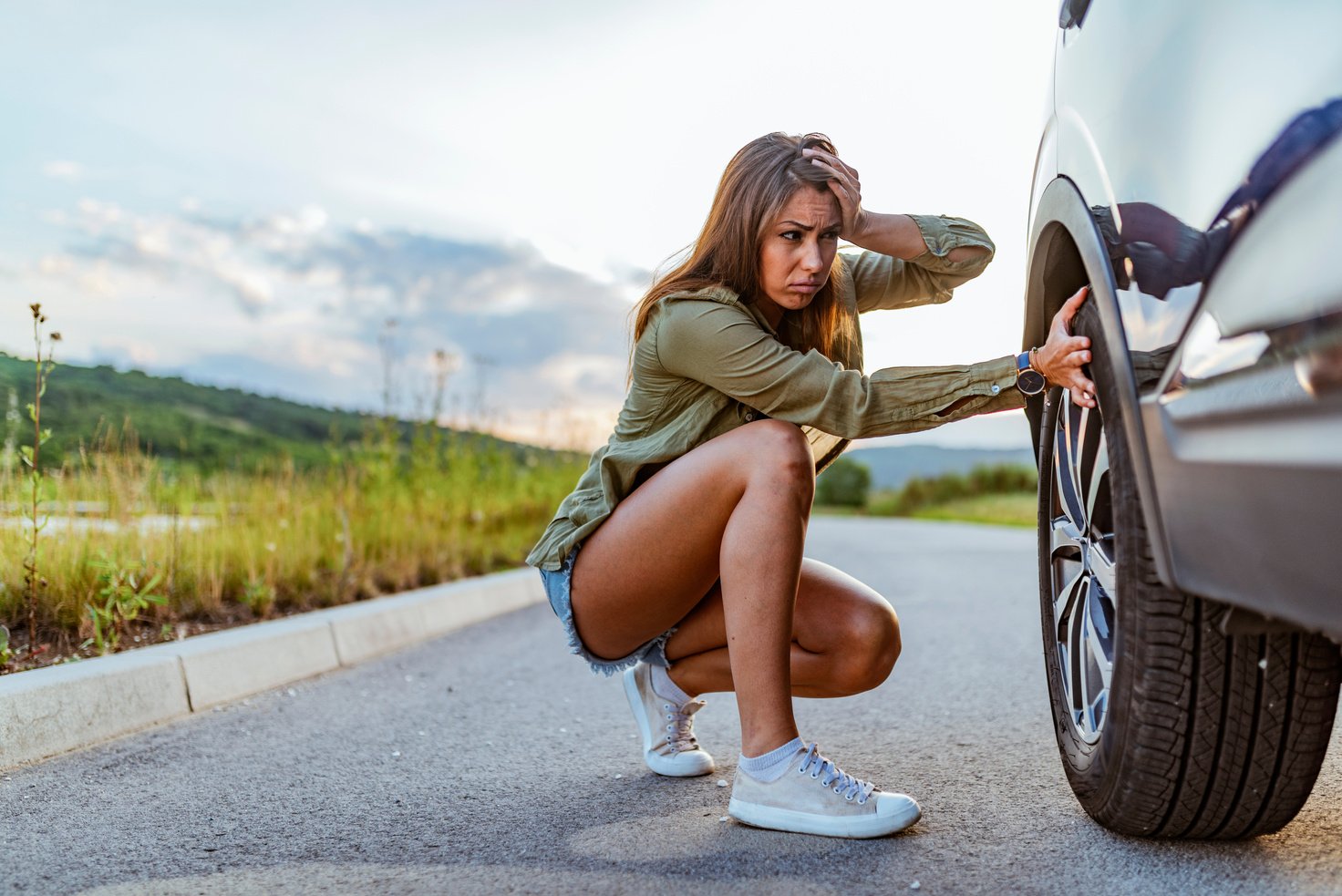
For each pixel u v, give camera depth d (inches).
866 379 83.4
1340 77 46.9
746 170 85.3
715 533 87.0
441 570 247.0
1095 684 79.7
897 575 323.6
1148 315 60.6
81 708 115.9
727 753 111.0
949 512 1141.1
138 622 165.9
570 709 134.6
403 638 193.3
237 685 143.1
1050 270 81.0
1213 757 67.8
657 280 93.2
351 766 106.7
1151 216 60.6
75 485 193.3
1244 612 58.3
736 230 85.7
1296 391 47.1
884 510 1251.2
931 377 82.1
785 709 83.4
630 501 90.5
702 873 73.5
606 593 92.2
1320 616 48.2
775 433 84.2
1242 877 68.8
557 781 100.4
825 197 84.4
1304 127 48.4
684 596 92.6
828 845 79.0
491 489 339.9
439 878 73.8
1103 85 69.5
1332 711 66.6
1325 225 46.0
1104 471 74.8
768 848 78.7
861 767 102.6
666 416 91.0
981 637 191.2
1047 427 86.8
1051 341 75.9
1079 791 79.7
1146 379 60.6
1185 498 57.1
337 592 202.4
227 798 94.8
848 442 97.4
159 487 207.8
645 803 92.0
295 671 157.4
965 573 327.3
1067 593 83.4
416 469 308.5
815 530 669.3
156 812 90.5
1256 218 50.9
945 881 70.6
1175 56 60.6
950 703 133.3
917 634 197.2
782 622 83.1
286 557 203.2
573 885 71.8
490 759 109.3
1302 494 47.2
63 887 72.7
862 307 101.1
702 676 99.6
